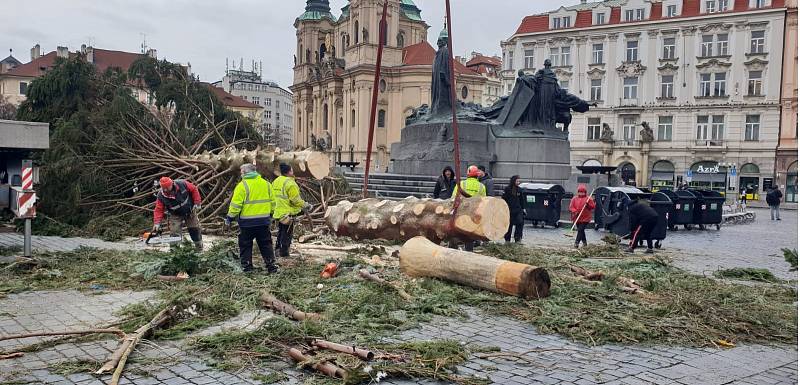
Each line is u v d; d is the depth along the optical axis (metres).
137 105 17.38
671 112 59.56
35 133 11.31
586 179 21.55
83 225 15.09
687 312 7.33
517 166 22.78
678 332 6.64
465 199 10.59
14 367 5.22
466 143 22.98
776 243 17.00
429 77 81.88
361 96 82.44
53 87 18.48
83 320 6.74
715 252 14.50
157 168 16.55
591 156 63.12
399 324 6.71
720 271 10.98
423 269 8.92
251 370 5.22
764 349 6.30
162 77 21.55
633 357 5.89
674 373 5.46
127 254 10.91
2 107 61.47
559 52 64.62
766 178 55.69
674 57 59.34
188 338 6.07
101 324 6.58
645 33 60.47
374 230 11.91
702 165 58.47
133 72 21.33
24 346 5.75
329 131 91.56
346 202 12.65
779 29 54.66
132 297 7.83
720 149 57.19
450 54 10.11
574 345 6.23
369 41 82.31
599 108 62.78
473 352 5.88
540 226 19.70
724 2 57.44
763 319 7.16
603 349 6.12
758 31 55.75
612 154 62.00
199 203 12.32
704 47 58.25
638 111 60.84
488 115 24.77
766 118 55.56
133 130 16.55
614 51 62.00
